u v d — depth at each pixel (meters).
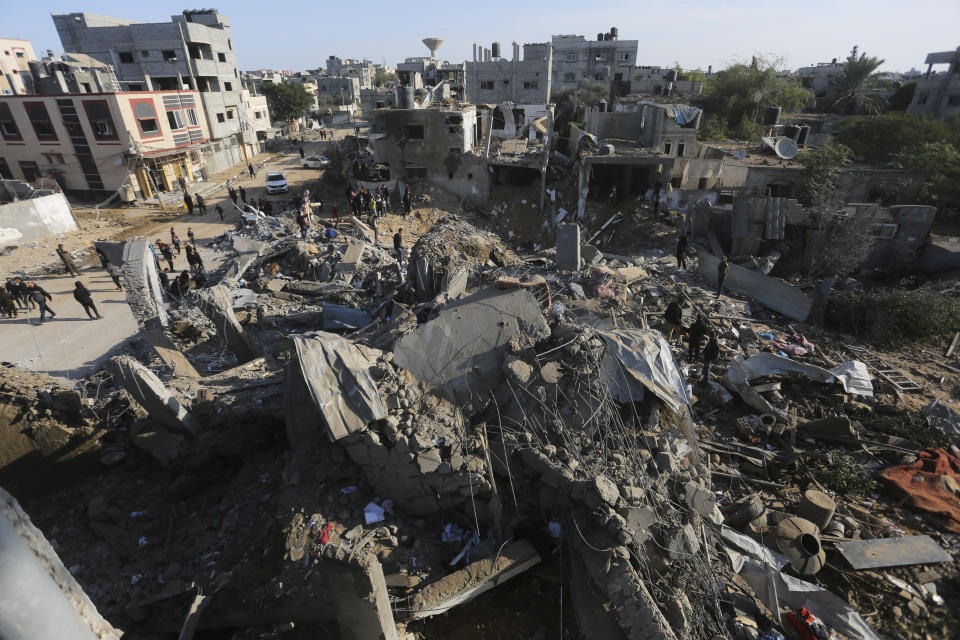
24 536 2.62
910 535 8.17
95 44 42.34
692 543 6.55
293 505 7.34
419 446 7.04
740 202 20.58
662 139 28.42
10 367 11.14
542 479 6.96
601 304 11.01
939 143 26.58
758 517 8.16
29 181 34.25
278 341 14.49
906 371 13.75
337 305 15.88
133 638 6.80
